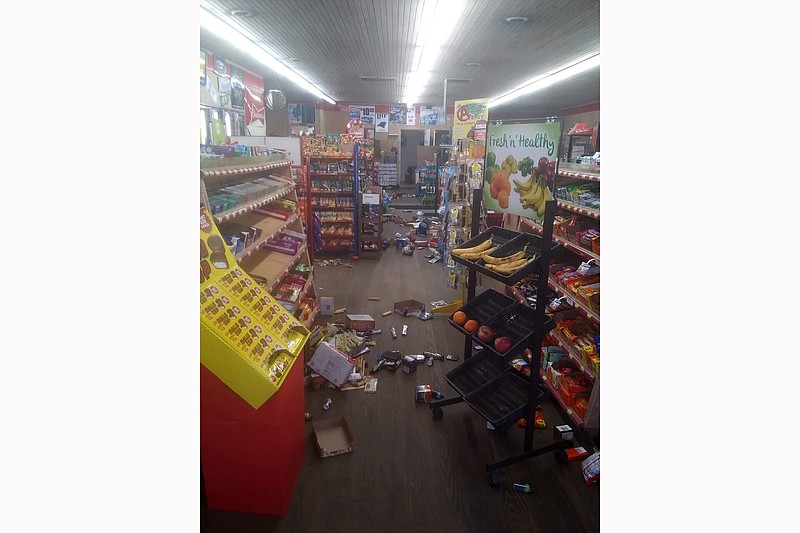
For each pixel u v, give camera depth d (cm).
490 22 726
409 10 667
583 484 267
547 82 1313
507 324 300
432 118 2028
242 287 257
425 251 891
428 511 244
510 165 299
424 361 416
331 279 688
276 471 231
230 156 369
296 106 1612
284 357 236
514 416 274
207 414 222
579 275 363
